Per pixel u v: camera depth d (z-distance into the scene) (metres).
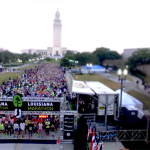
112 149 12.16
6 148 11.92
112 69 69.38
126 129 14.30
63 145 12.69
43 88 26.95
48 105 12.19
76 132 12.55
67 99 21.92
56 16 181.00
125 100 18.36
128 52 62.03
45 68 68.38
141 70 39.28
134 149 12.19
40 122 13.96
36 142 12.87
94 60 87.56
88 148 11.84
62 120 12.55
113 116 15.95
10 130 13.60
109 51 87.50
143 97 23.75
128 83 36.78
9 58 94.62
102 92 15.81
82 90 16.41
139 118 15.91
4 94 23.75
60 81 34.22
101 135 13.38
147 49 47.91
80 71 62.47
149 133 13.87
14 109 12.09
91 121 15.23
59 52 182.25
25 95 22.25
